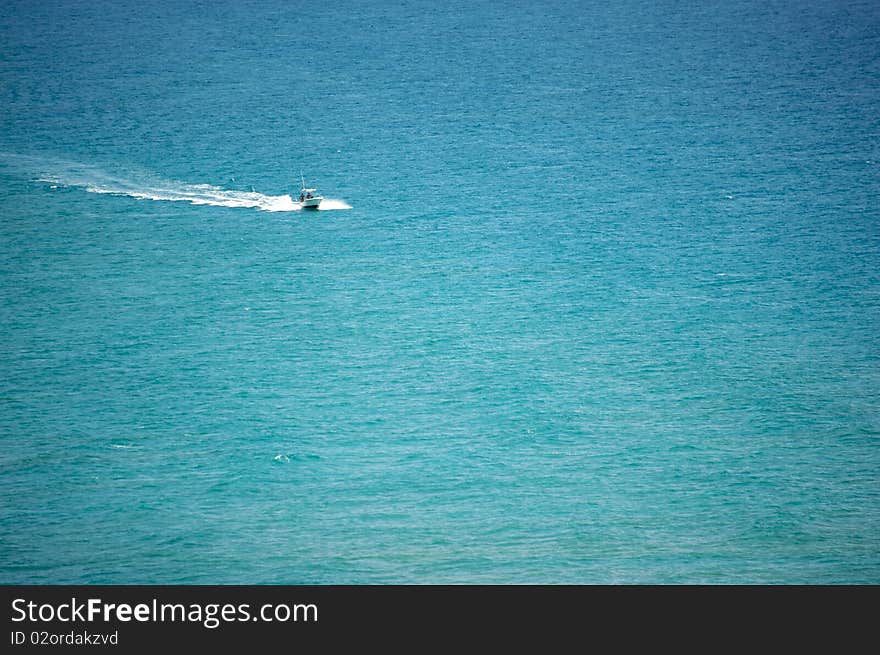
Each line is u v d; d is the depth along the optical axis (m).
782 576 99.19
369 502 110.81
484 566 100.50
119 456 119.38
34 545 103.12
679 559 101.62
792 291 162.25
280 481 114.50
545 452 120.25
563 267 174.38
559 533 105.44
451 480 114.69
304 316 157.38
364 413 129.00
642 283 167.00
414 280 170.38
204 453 120.06
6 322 155.00
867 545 103.38
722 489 112.75
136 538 104.38
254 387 135.62
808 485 113.25
